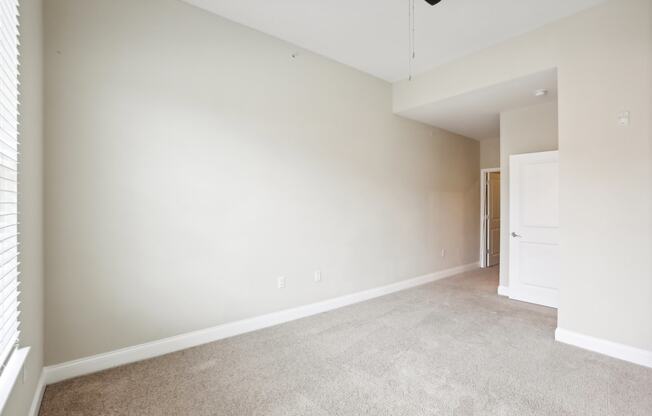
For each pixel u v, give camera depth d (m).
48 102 2.16
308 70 3.57
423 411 1.89
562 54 2.94
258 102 3.17
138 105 2.51
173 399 2.01
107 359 2.38
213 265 2.88
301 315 3.50
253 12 2.88
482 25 3.08
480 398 2.02
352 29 3.16
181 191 2.71
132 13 2.49
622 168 2.57
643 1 2.49
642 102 2.49
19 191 1.58
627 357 2.52
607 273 2.64
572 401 1.98
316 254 3.65
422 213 5.07
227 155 2.96
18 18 1.55
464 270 5.95
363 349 2.71
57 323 2.21
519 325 3.25
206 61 2.85
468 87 3.68
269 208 3.25
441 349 2.71
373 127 4.29
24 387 1.61
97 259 2.35
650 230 2.45
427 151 5.16
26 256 1.68
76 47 2.26
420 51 3.61
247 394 2.07
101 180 2.35
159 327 2.61
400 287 4.68
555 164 3.81
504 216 4.38
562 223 2.87
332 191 3.81
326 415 1.86
